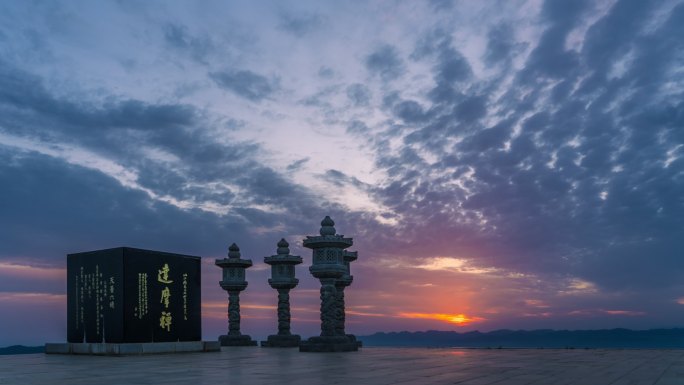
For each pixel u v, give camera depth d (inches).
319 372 693.3
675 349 1202.0
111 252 1219.2
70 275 1294.3
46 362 948.0
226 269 1670.8
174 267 1291.8
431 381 577.6
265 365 822.5
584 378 599.5
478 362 848.3
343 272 1283.2
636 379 585.6
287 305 1593.3
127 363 902.4
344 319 1408.7
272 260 1585.9
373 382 570.9
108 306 1208.2
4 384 592.1
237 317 1670.8
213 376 656.4
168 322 1261.1
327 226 1295.5
